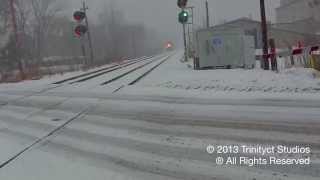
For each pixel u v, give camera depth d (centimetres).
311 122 911
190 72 2552
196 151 770
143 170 693
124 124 1045
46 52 8119
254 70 2320
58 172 716
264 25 2372
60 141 938
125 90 1759
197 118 1041
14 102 1700
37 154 848
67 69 4606
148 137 896
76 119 1178
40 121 1206
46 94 1861
